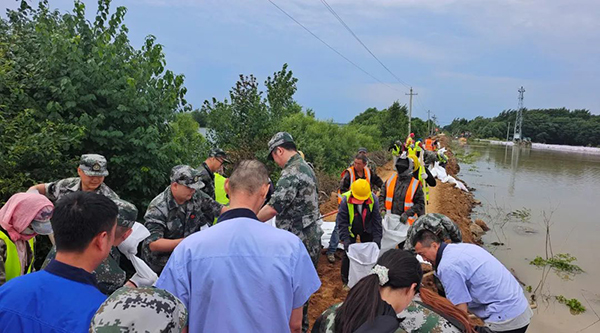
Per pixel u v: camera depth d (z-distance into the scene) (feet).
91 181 11.93
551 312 20.31
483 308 10.00
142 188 18.29
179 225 11.76
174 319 4.80
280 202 12.05
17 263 8.29
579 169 98.07
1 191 13.83
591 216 42.19
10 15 20.30
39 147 14.71
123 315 4.51
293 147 12.94
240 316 6.12
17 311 5.32
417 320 6.73
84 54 19.20
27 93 17.26
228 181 7.39
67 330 5.34
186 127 29.12
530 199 52.16
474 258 9.87
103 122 18.03
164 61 20.92
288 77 42.11
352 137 66.18
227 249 6.34
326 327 6.64
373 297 6.23
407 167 18.95
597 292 22.74
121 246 9.82
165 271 6.46
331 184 41.37
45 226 8.43
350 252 15.76
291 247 6.63
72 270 5.86
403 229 18.20
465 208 41.06
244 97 35.94
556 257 28.37
